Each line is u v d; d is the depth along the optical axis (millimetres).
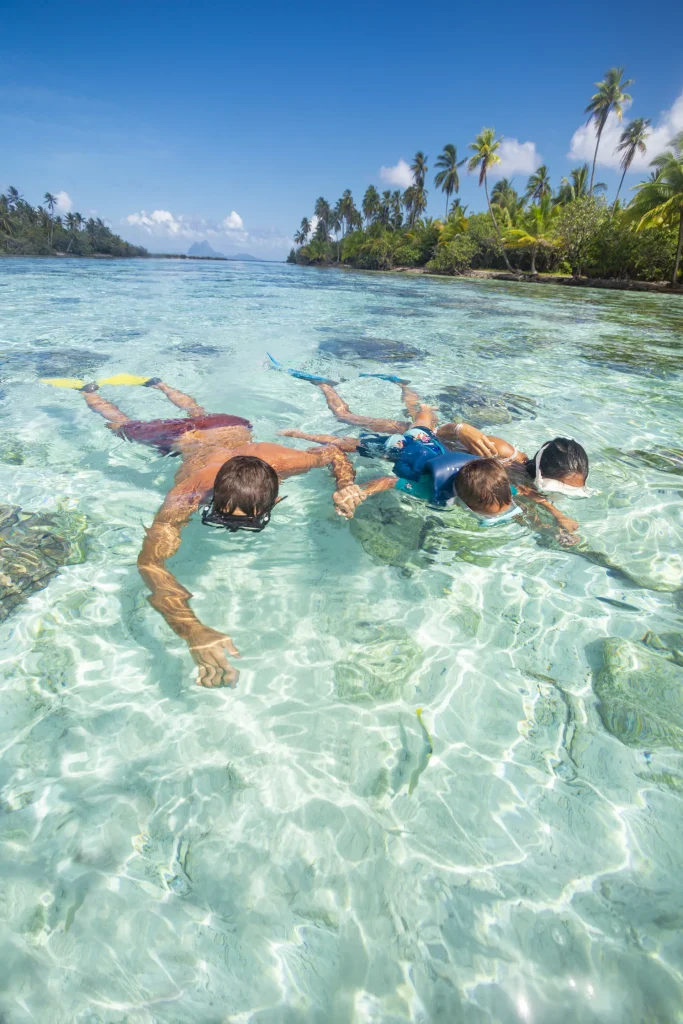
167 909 1169
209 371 5746
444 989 1048
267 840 1302
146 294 14773
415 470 3164
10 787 1402
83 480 3072
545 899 1190
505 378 5852
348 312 12008
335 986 1051
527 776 1464
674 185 27500
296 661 1825
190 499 2748
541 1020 1000
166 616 2008
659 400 5133
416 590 2207
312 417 4332
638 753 1530
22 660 1800
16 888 1193
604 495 3059
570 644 1931
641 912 1166
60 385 4891
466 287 24203
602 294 22797
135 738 1545
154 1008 1013
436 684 1753
